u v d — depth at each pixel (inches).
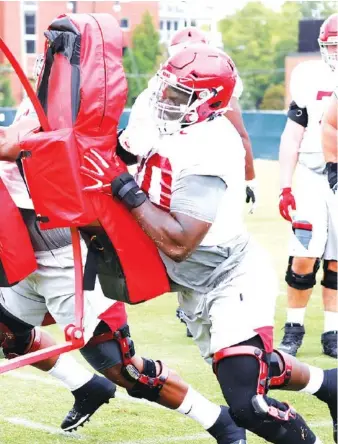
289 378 245.9
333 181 301.0
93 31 218.4
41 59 253.4
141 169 227.3
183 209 212.8
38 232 255.3
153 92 223.3
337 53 354.3
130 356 260.2
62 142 212.2
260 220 777.6
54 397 325.1
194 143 217.9
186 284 228.2
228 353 221.3
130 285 224.4
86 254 254.1
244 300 224.1
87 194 216.1
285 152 386.6
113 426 294.2
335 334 381.1
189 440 280.4
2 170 256.2
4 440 278.1
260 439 281.9
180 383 259.8
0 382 343.6
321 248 377.1
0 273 250.4
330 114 299.9
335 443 272.7
